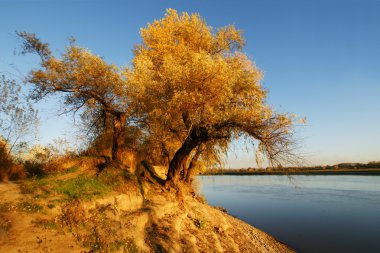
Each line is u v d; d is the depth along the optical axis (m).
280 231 26.16
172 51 18.56
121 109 17.34
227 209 37.34
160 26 19.70
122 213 12.78
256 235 21.88
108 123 18.59
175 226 14.05
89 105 17.39
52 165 15.58
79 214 10.55
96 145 18.86
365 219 30.09
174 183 18.06
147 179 18.52
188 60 16.52
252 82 16.67
